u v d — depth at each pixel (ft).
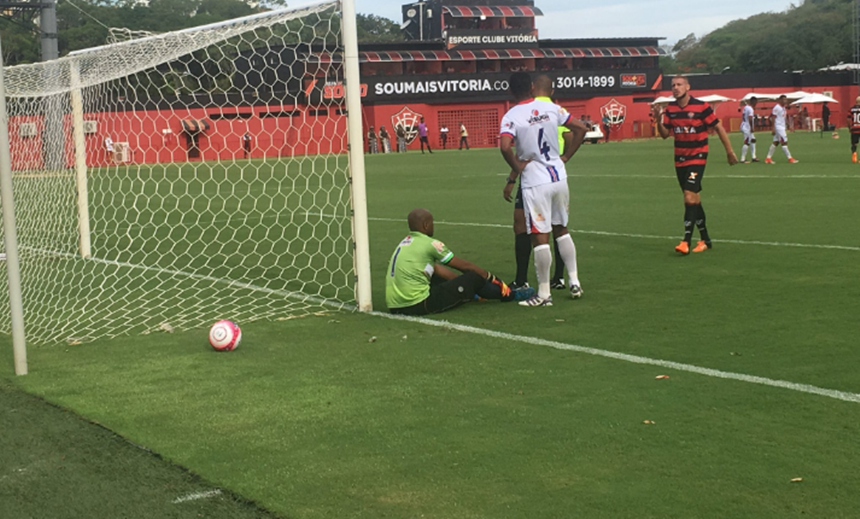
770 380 15.57
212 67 71.87
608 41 203.82
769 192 50.26
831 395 14.62
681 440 12.89
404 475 11.99
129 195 70.23
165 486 11.87
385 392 15.74
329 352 18.78
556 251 25.13
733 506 10.72
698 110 29.35
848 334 18.51
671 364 16.80
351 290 26.30
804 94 169.89
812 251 29.27
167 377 17.21
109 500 11.50
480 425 13.83
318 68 28.71
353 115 22.61
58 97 38.45
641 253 30.83
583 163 90.94
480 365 17.26
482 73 184.55
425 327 20.83
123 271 31.35
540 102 22.43
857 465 11.80
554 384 15.81
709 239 30.76
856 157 73.36
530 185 22.30
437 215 47.03
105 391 16.39
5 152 17.46
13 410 15.39
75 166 34.91
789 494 11.00
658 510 10.68
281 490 11.64
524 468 12.07
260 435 13.74
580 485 11.46
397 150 170.19
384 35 353.31
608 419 13.87
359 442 13.29
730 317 20.54
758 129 190.70
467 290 22.66
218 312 23.66
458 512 10.82
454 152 150.71
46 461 12.92
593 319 21.02
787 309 21.08
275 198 64.23
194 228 45.75
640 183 62.34
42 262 33.91
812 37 291.99
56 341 20.94
